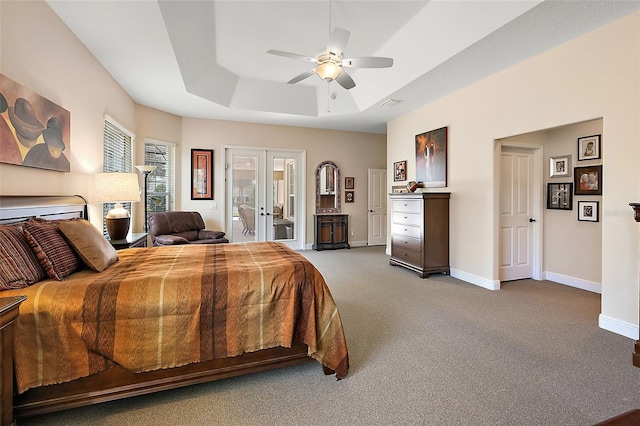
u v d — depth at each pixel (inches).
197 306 68.7
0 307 48.1
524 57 132.6
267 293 74.5
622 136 102.3
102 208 144.8
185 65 153.0
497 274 156.8
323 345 77.8
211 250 107.9
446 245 182.2
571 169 162.6
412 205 186.5
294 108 223.5
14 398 60.3
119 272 75.9
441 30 129.0
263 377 79.4
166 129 218.5
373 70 176.1
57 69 104.7
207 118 237.1
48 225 75.6
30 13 90.4
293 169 269.4
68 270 71.6
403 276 182.1
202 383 76.7
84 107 124.9
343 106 217.0
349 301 138.3
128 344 64.0
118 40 121.3
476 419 63.9
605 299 107.7
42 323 59.9
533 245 178.4
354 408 67.6
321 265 211.5
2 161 77.0
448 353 91.4
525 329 107.9
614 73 104.4
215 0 120.3
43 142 94.3
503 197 170.1
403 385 75.8
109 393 65.2
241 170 252.7
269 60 173.6
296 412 66.4
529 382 76.7
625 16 101.4
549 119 126.0
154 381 68.0
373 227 298.8
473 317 119.3
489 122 154.6
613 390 73.5
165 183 220.8
